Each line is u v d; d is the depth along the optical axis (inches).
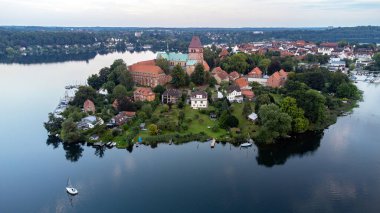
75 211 5438.0
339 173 6574.8
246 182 6294.3
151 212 5378.9
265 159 7224.4
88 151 7618.1
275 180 6348.4
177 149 7696.9
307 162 7057.1
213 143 7815.0
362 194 5856.3
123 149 7706.7
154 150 7652.6
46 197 5831.7
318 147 7785.4
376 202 5625.0
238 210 5442.9
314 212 5383.9
